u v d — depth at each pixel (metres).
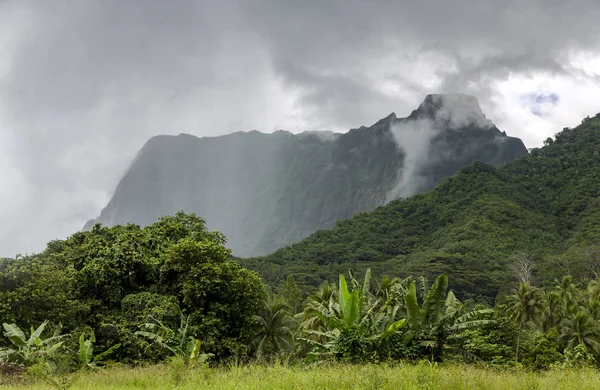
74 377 13.74
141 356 24.86
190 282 27.25
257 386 11.04
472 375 11.47
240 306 28.78
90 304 27.39
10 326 20.31
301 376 12.09
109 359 25.03
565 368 16.75
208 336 26.09
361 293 21.78
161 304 26.45
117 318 26.64
